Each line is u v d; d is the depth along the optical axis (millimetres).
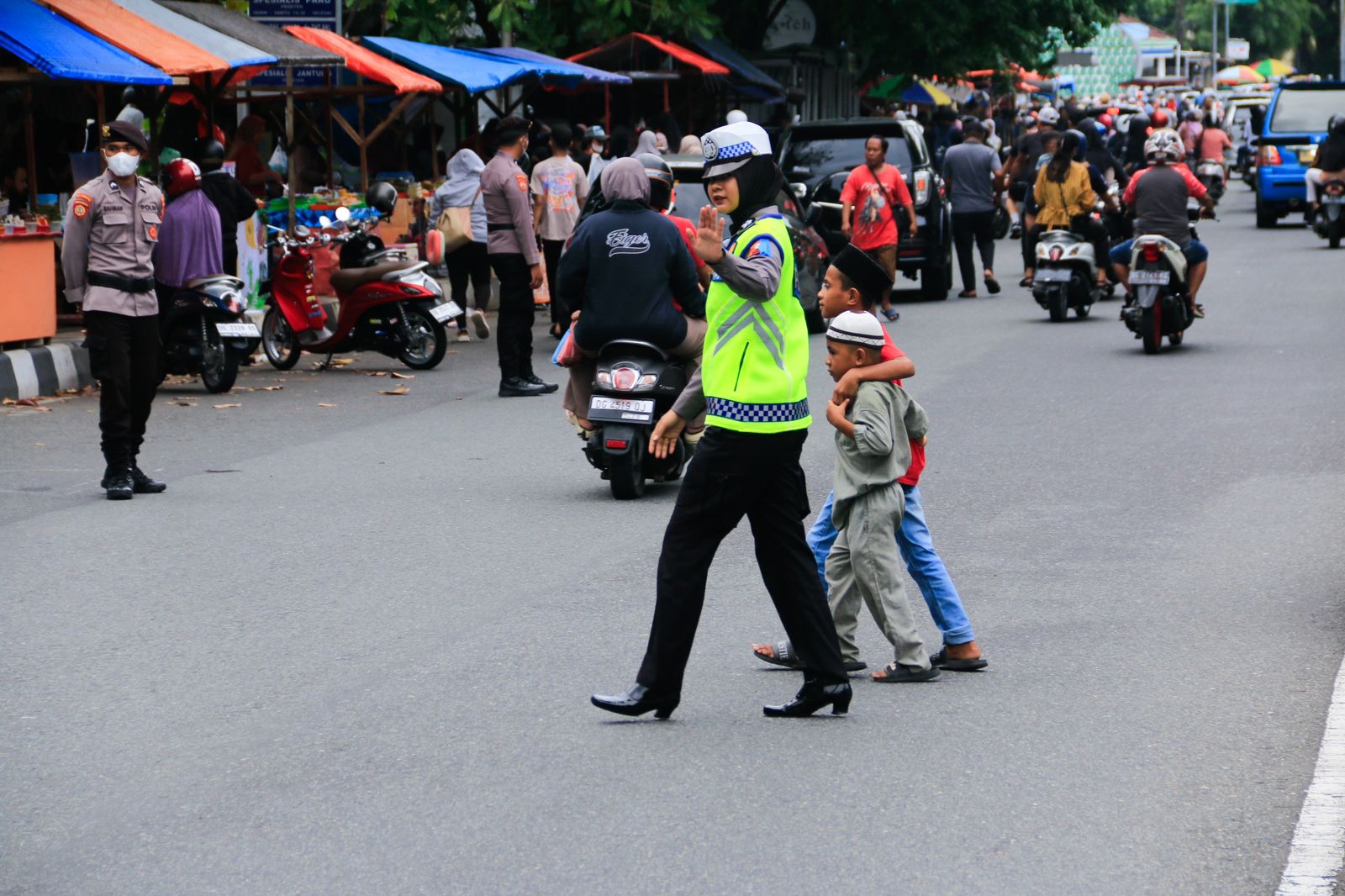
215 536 15094
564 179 28766
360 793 8797
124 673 11016
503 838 8156
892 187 31844
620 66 47875
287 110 31859
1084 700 10258
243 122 33812
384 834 8227
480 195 30672
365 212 33594
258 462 18938
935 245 36375
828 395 23531
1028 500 16125
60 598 12977
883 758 9273
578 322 16953
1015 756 9273
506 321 23703
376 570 13828
